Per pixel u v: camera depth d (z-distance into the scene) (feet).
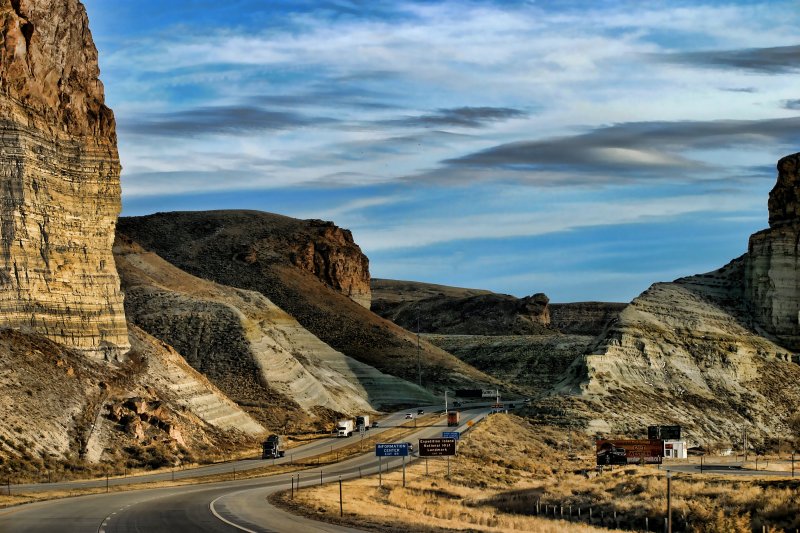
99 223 355.36
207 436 374.63
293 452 400.26
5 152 323.37
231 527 177.99
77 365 331.98
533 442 450.71
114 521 184.65
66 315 337.72
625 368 526.57
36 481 267.39
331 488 269.64
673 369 532.73
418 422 526.16
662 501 241.76
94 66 362.94
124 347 361.92
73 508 208.13
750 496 237.86
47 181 335.06
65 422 303.27
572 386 516.32
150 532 169.89
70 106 347.97
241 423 416.87
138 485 269.64
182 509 207.41
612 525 231.71
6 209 322.14
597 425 472.85
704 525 215.10
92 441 305.12
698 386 526.57
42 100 337.72
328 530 177.27
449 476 331.16
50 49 341.21
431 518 208.33
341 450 407.03
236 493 248.93
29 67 333.01
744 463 387.55
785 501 228.84
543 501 264.93
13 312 321.52
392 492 267.39
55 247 336.90
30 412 294.25
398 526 186.09
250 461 359.25
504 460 395.96
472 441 431.43
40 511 201.77
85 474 283.79
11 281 322.75
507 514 242.58
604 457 368.48
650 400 507.30
